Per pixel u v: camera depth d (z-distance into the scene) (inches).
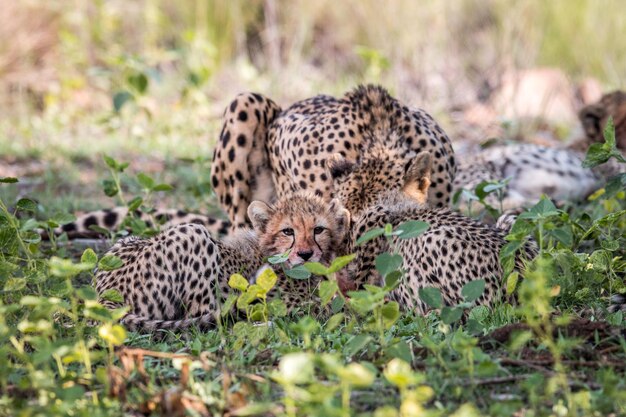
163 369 303.9
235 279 328.5
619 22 967.0
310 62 984.9
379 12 981.2
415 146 470.0
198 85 817.5
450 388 281.9
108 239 484.4
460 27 984.9
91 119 807.7
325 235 416.2
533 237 406.6
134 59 793.6
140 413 272.7
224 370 278.8
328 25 1009.5
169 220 518.3
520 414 272.2
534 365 296.5
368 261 395.5
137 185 603.8
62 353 278.8
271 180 522.9
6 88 888.3
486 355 280.5
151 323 355.3
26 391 282.7
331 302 377.1
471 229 371.6
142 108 767.7
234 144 513.7
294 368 245.1
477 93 890.1
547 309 310.0
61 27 943.0
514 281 330.6
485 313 339.0
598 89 886.4
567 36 962.7
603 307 353.7
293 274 355.3
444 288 362.0
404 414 246.1
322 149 463.5
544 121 840.3
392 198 418.9
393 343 309.0
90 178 658.8
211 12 984.3
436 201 478.3
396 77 898.1
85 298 289.7
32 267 374.0
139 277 375.6
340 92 872.9
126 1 1008.9
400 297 379.9
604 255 370.9
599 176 635.5
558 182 622.8
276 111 527.8
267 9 994.1
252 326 322.3
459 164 616.4
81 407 268.2
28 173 653.3
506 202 567.5
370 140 456.8
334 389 249.3
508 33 924.0
